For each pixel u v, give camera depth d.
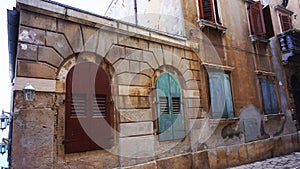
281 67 10.14
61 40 4.56
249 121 8.09
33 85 4.04
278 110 9.28
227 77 7.82
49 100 4.21
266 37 9.73
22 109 3.86
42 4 4.35
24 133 3.80
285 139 9.16
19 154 3.70
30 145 3.83
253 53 9.16
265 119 8.58
